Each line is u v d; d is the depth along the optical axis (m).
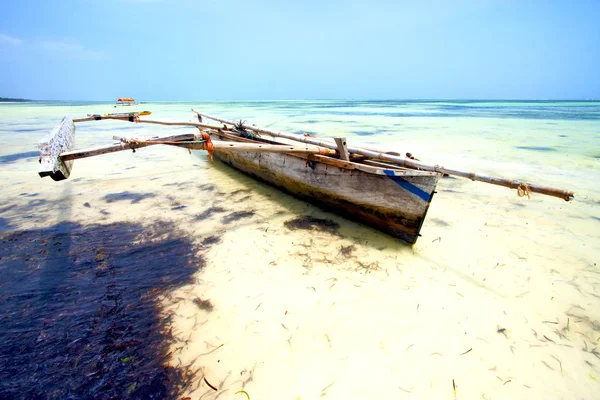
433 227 4.18
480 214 4.62
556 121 20.67
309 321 2.45
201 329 2.35
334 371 2.03
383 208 3.71
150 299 2.67
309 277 3.02
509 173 6.82
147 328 2.35
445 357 2.15
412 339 2.30
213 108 45.69
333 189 4.23
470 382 1.97
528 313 2.59
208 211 4.61
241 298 2.71
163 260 3.29
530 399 1.88
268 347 2.20
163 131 14.02
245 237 3.81
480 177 3.19
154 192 5.44
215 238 3.78
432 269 3.20
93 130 14.52
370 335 2.33
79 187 5.67
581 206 4.86
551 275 3.11
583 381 2.00
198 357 2.11
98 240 3.68
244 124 6.51
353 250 3.53
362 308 2.61
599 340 2.32
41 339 2.22
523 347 2.26
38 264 3.16
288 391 1.88
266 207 4.76
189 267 3.17
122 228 4.01
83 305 2.59
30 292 2.73
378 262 3.30
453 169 3.37
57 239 3.68
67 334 2.28
